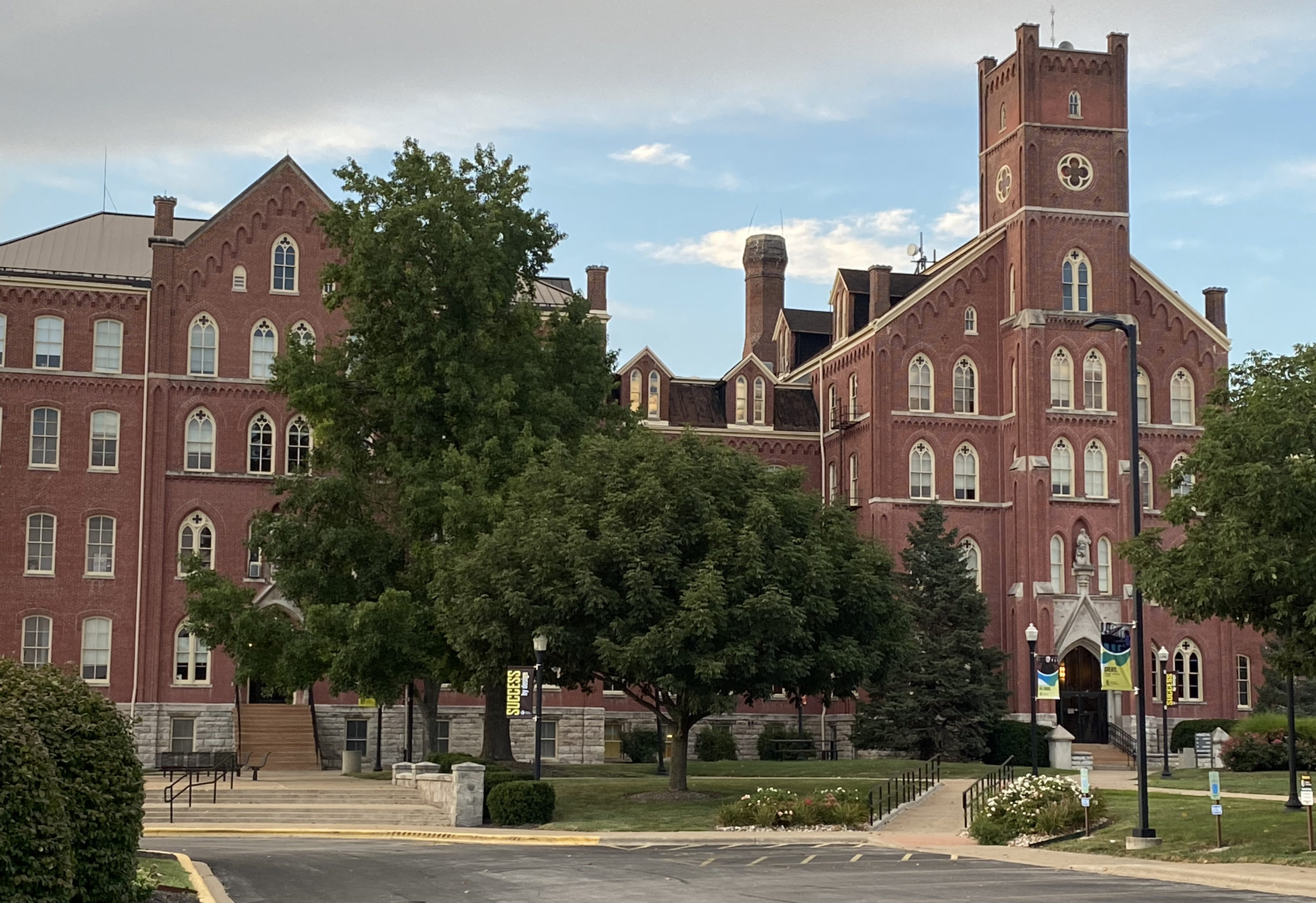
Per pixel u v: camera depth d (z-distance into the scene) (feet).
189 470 224.53
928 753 218.59
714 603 136.56
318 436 180.65
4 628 218.18
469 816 136.36
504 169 185.16
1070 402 244.01
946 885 89.35
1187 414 250.57
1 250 230.27
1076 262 246.68
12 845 58.08
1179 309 251.80
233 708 220.84
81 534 221.87
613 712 245.45
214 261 227.81
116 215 245.86
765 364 302.25
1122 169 248.73
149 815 138.10
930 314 250.16
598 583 139.64
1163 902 79.82
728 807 132.67
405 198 179.11
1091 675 238.68
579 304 188.85
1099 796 129.08
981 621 222.69
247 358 227.61
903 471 246.27
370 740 223.51
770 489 151.02
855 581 147.74
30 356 223.30
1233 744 189.78
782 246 344.08
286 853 111.45
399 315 175.11
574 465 156.35
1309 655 109.81
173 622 221.87
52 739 65.57
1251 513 108.47
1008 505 246.06
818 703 251.60
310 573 173.99
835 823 131.23
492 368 178.81
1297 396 112.57
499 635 143.33
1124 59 250.16
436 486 167.02
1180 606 112.88
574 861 105.19
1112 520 242.99
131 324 227.20
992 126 258.98
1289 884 87.40
